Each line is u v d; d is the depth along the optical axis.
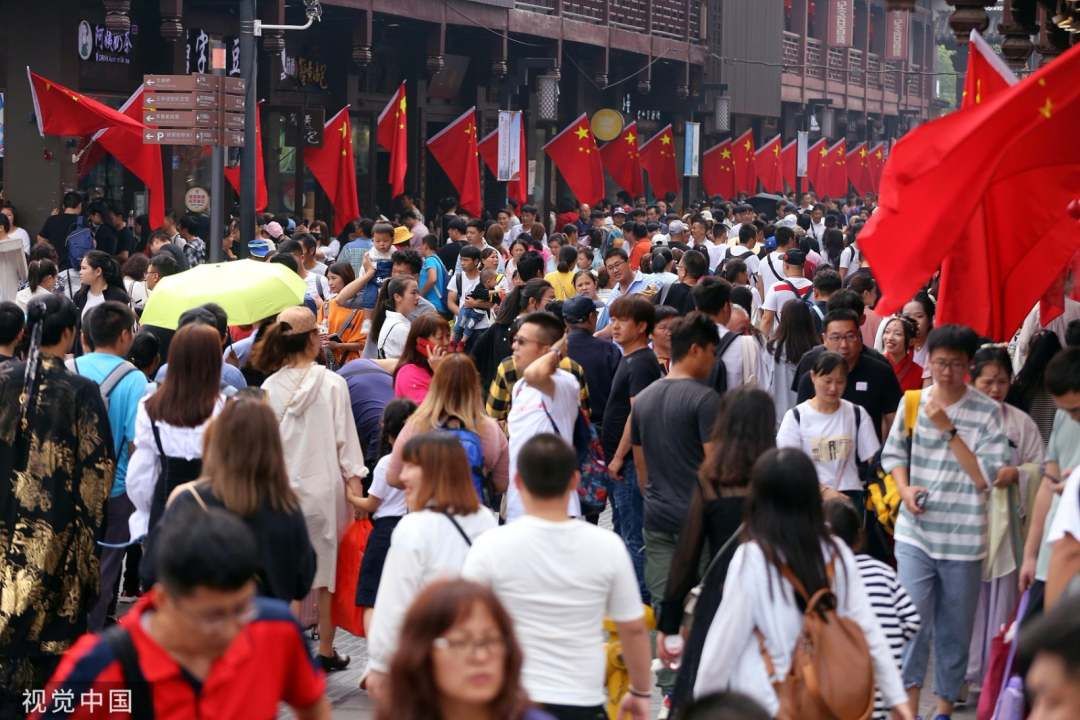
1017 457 14.34
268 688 8.27
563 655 9.95
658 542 14.69
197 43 45.56
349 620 16.17
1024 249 14.33
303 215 49.41
